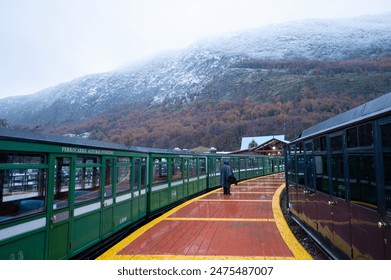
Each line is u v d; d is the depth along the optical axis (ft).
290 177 27.81
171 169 36.96
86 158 18.24
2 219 11.86
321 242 17.60
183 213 28.17
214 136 301.43
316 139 18.42
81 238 17.15
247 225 23.13
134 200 26.30
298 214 24.14
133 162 26.20
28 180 13.41
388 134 9.96
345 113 15.65
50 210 14.34
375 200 10.80
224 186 41.68
